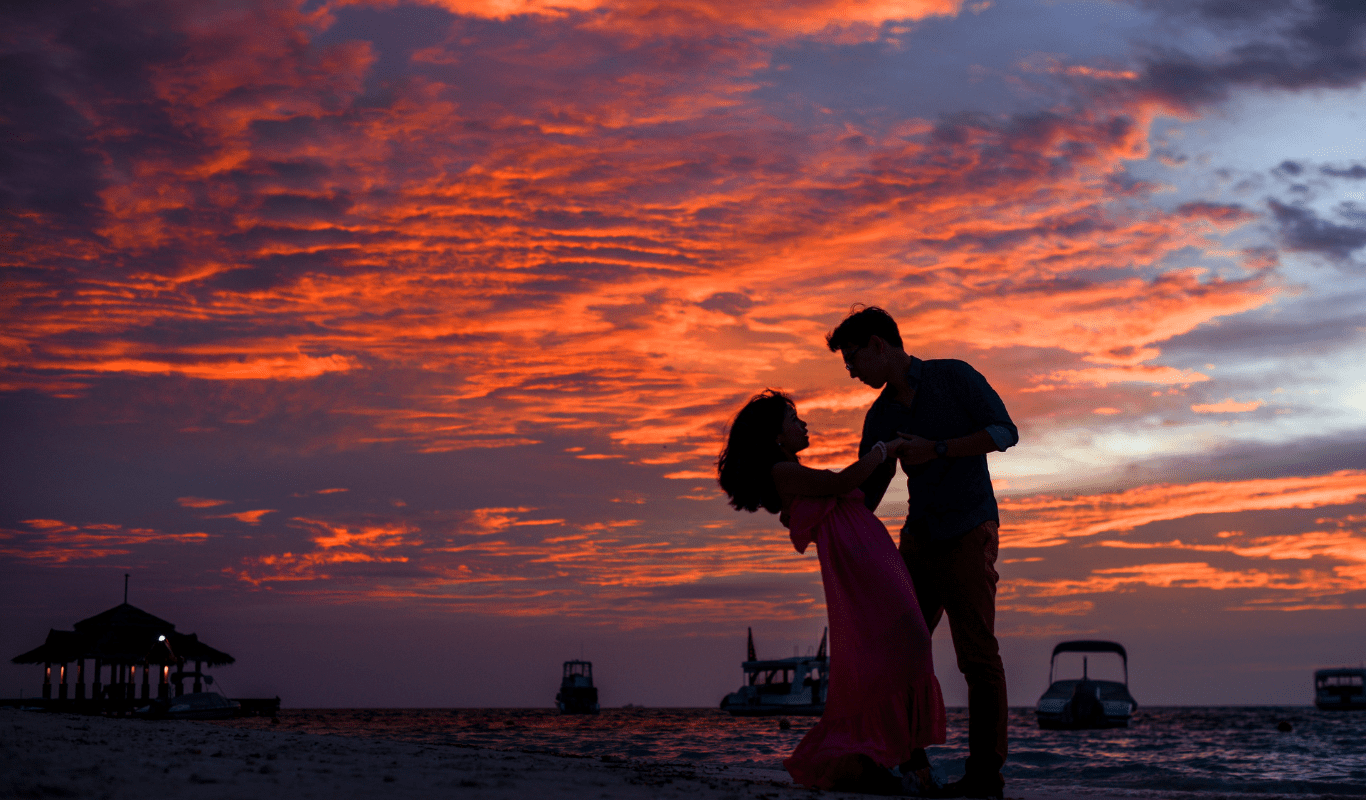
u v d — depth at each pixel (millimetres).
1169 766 17125
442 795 2725
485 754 5188
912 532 4246
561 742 22125
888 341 4355
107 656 35625
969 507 4105
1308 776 14594
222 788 2631
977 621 4062
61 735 4184
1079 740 32625
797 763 3895
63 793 2402
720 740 23891
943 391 4215
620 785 3381
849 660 3893
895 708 3814
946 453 4066
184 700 34344
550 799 2771
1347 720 68000
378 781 2969
